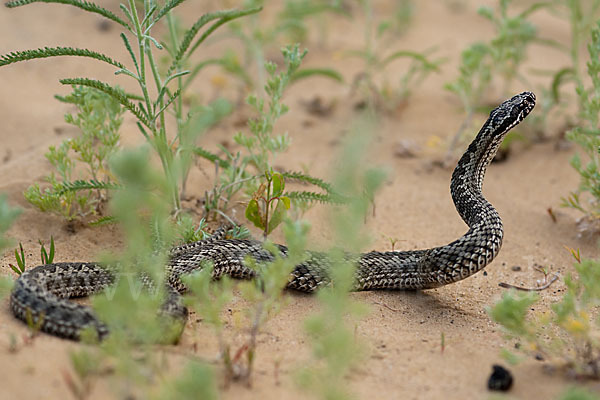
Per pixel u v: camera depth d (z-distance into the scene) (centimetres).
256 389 752
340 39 2255
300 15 2014
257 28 1819
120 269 1015
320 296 812
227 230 1208
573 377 795
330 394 684
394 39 2278
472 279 1155
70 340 820
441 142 1648
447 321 992
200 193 1358
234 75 1905
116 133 1308
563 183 1512
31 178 1364
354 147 904
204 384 639
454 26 2420
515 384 790
